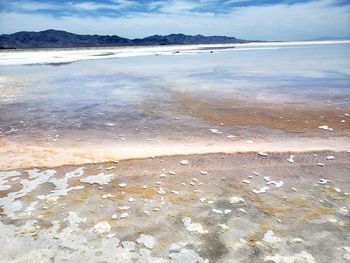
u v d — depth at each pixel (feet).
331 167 17.46
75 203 13.89
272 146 21.17
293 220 12.42
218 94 42.22
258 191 14.92
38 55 177.78
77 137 24.16
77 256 10.39
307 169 17.26
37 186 15.53
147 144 22.27
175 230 11.86
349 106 33.40
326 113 30.68
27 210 13.29
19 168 17.72
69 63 108.78
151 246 10.93
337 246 10.78
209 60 118.32
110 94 43.60
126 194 14.74
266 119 28.89
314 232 11.60
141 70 79.20
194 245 10.96
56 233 11.65
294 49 228.02
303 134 24.11
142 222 12.41
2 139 23.71
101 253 10.55
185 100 38.47
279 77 60.18
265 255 10.40
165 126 27.07
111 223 12.34
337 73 64.49
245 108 33.50
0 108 35.09
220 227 12.02
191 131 25.46
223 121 28.45
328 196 14.30
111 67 89.81
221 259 10.23
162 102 37.47
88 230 11.86
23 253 10.52
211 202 13.94
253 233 11.61
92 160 18.92
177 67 87.25
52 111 33.35
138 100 38.96
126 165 18.12
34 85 53.16
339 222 12.23
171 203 13.88
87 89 48.34
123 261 10.18
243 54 166.20
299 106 34.01
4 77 65.57
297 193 14.65
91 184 15.76
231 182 15.90
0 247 10.81
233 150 20.30
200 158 19.01
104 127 26.96
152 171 17.30
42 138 23.93
